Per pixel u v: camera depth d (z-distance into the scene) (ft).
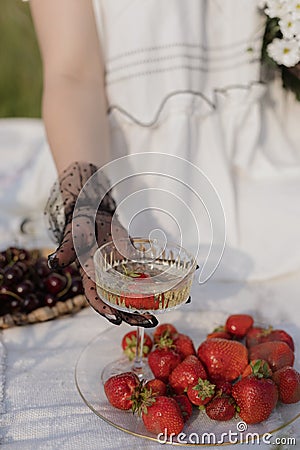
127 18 4.68
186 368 3.11
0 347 3.67
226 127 4.96
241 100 4.90
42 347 3.74
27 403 3.25
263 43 4.80
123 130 4.93
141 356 3.41
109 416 3.12
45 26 4.64
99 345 3.73
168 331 3.49
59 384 3.40
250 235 4.73
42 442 2.98
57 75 4.56
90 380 3.41
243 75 4.86
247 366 3.23
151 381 3.12
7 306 4.00
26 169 6.18
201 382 3.03
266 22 4.72
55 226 3.70
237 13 4.74
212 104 4.85
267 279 4.53
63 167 4.06
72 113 4.36
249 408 2.99
